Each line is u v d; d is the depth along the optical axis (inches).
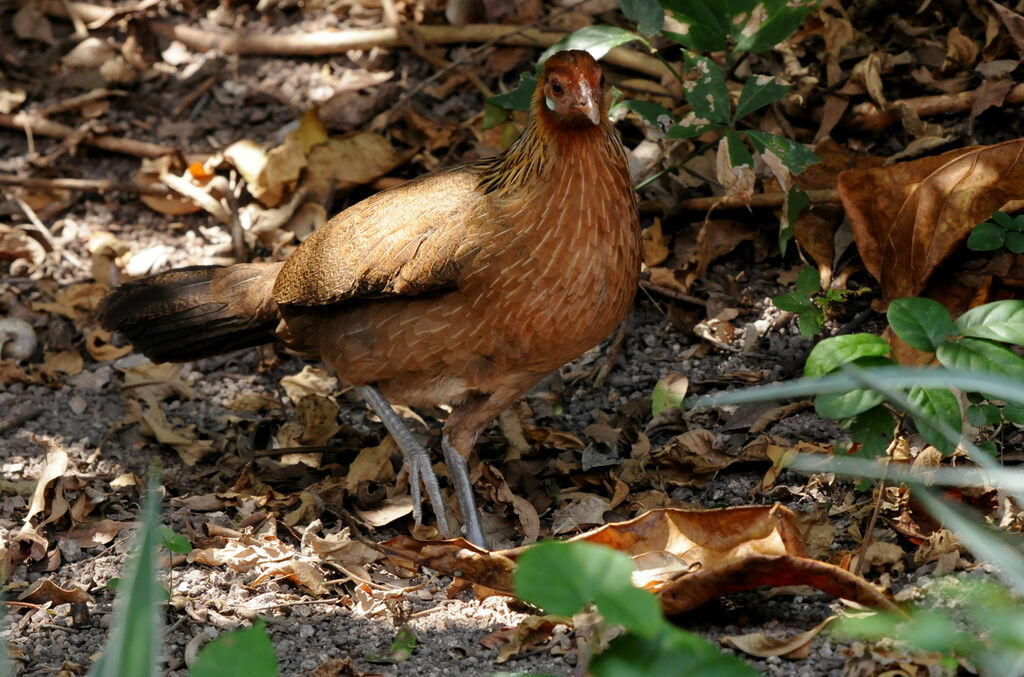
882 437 248.7
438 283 284.4
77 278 437.1
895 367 227.1
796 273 380.5
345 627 263.6
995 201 328.2
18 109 491.2
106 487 338.3
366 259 294.8
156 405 367.9
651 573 239.5
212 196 449.7
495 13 472.7
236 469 346.9
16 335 403.9
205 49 502.9
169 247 441.7
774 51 422.0
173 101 490.0
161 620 262.5
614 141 285.0
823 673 220.5
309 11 503.8
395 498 327.9
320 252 309.4
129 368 393.7
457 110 460.1
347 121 461.7
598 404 361.4
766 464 316.8
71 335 414.0
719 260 398.6
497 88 461.7
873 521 253.3
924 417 196.2
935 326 239.8
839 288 366.3
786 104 409.7
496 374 298.7
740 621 242.5
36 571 301.0
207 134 474.0
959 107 386.3
